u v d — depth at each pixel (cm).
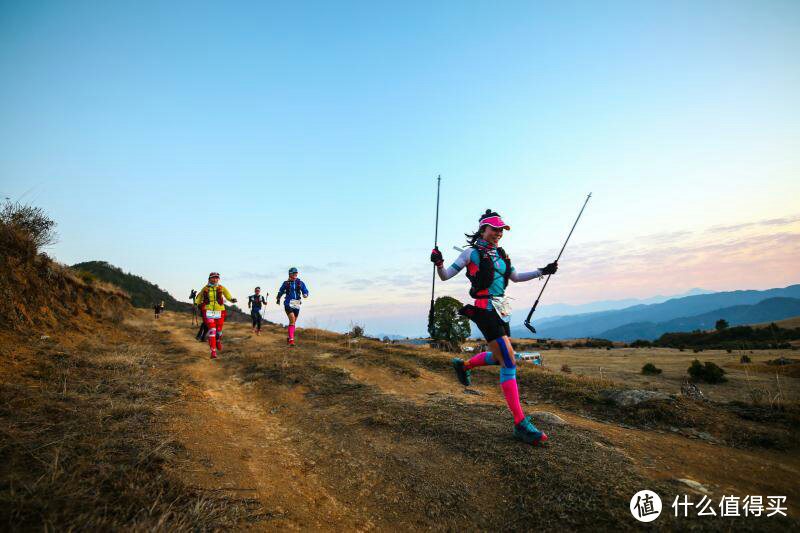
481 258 383
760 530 229
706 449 379
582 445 360
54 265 1005
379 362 851
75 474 242
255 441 410
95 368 544
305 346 1112
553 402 573
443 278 381
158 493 246
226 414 486
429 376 759
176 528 212
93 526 199
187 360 825
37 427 304
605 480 292
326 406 548
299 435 445
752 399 541
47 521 195
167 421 384
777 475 320
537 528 254
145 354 795
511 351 381
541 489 291
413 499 303
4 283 728
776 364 2434
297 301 1159
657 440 399
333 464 366
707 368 1734
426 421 446
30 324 727
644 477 299
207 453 335
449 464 349
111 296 1507
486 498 296
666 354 4272
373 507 296
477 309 387
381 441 410
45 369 479
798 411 464
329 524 267
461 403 531
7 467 240
